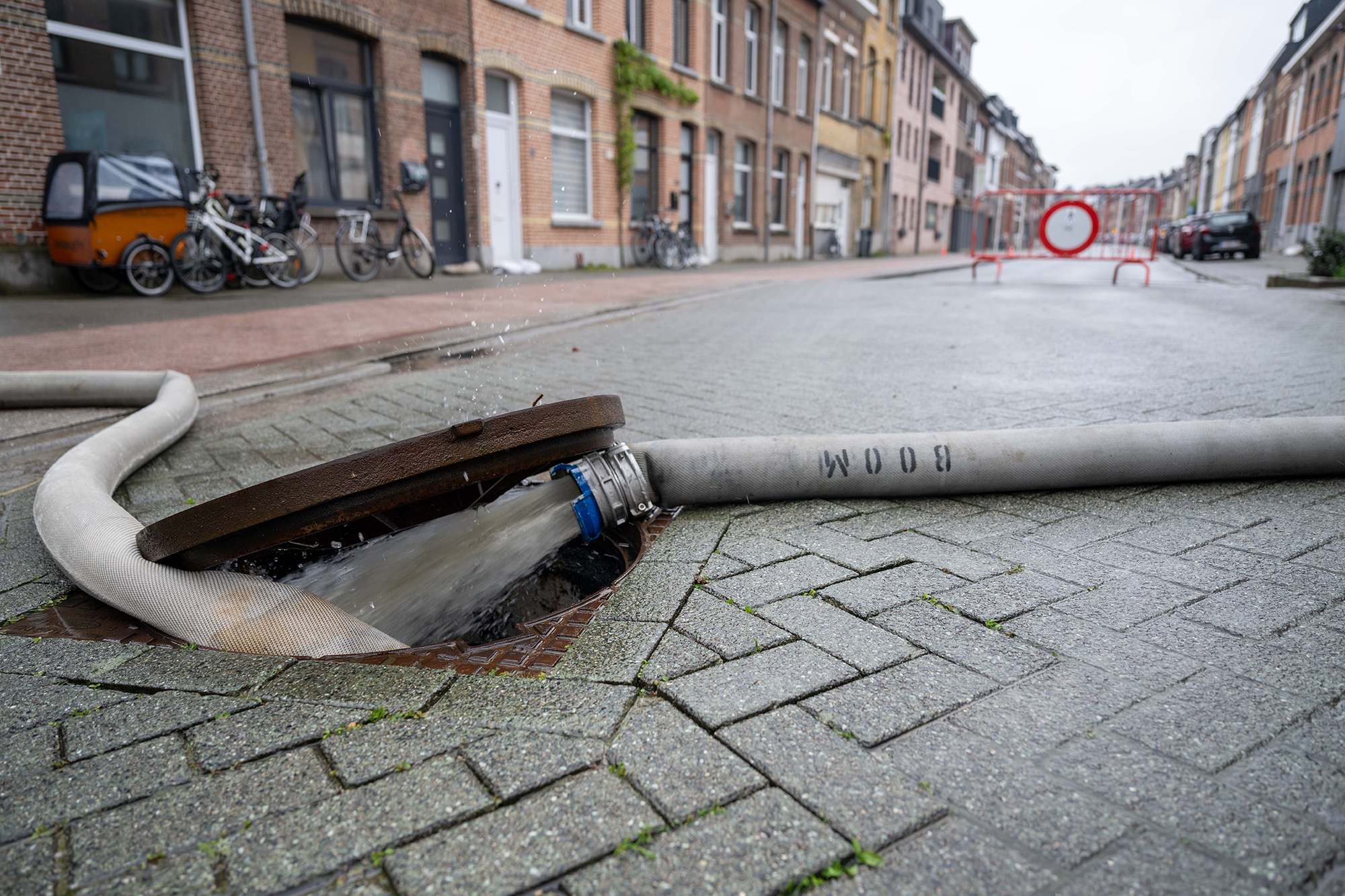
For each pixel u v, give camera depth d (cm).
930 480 275
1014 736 145
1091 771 135
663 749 141
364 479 191
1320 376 496
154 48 1022
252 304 857
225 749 144
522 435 211
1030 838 120
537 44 1502
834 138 2906
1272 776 134
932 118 4259
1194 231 2662
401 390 480
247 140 1106
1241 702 156
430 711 154
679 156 1962
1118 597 202
